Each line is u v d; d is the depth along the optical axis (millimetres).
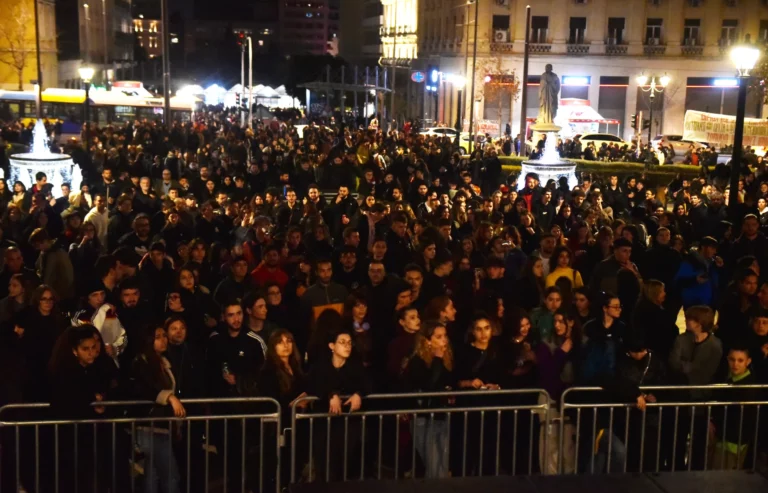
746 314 10586
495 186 30000
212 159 29516
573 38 68000
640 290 11617
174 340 8234
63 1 83500
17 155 27250
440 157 30875
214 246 13172
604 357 8508
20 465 7801
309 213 15586
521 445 8555
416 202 21016
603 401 8438
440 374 8281
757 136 39844
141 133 35438
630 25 67750
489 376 8461
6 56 69188
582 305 9648
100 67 94312
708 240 12781
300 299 10594
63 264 12148
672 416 8648
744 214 18000
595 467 8477
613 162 38094
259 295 8828
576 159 40250
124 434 7922
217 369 8539
